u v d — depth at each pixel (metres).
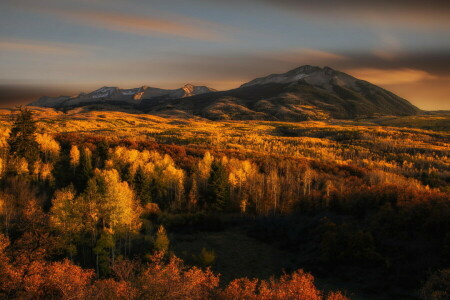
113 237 58.88
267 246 69.19
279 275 55.00
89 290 29.66
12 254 36.44
